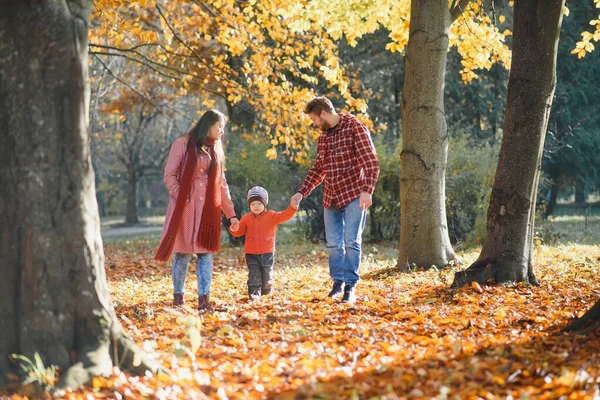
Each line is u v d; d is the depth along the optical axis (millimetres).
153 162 49250
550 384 4434
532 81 9078
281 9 13273
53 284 4938
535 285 9188
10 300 4930
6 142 4906
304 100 13742
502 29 29578
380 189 21391
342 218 8625
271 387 4746
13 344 4906
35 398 4520
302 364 5199
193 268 15352
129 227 45375
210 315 7438
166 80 26047
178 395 4590
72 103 4973
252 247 9164
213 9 14500
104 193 63219
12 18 4871
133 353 5082
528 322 6602
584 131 32719
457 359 5262
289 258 17281
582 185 36000
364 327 6535
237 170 21531
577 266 11219
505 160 9281
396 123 29000
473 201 19938
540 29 8984
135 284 11758
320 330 6480
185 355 5562
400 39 14195
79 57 4996
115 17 13477
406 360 5277
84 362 4867
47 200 4922
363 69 27172
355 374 4969
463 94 30141
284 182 21906
